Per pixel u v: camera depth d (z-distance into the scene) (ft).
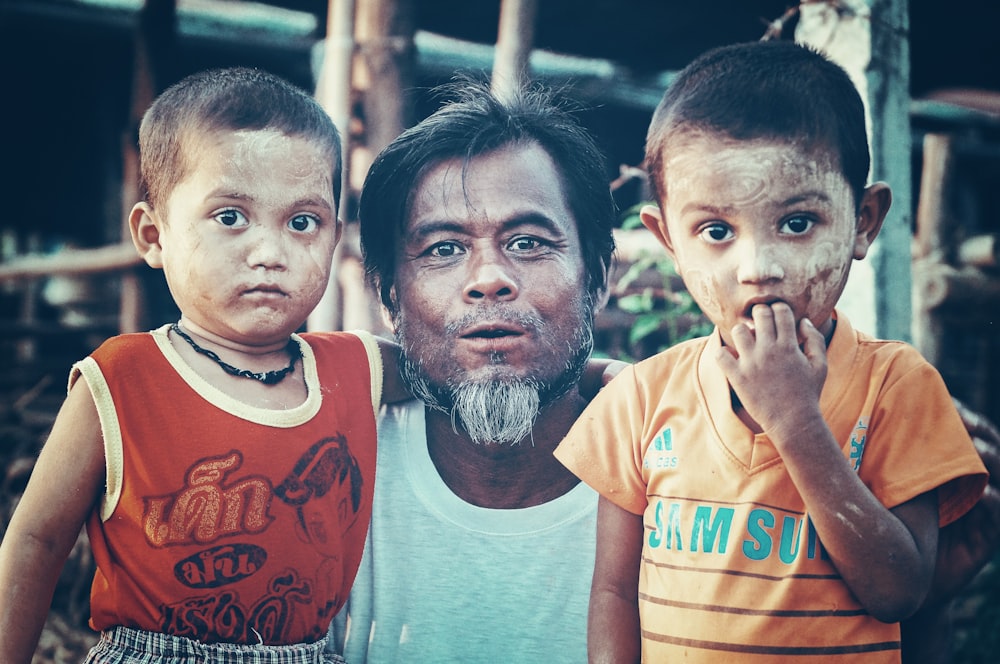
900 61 8.16
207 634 5.64
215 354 5.97
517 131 6.82
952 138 15.71
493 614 6.77
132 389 5.75
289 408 5.97
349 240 9.08
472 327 6.62
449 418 7.04
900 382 5.54
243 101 5.89
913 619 6.48
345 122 9.29
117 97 21.74
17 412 17.16
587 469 6.10
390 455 7.07
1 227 24.03
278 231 5.88
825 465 5.13
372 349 6.76
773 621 5.30
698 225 5.57
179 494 5.67
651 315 9.38
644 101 19.17
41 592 5.63
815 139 5.41
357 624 6.80
